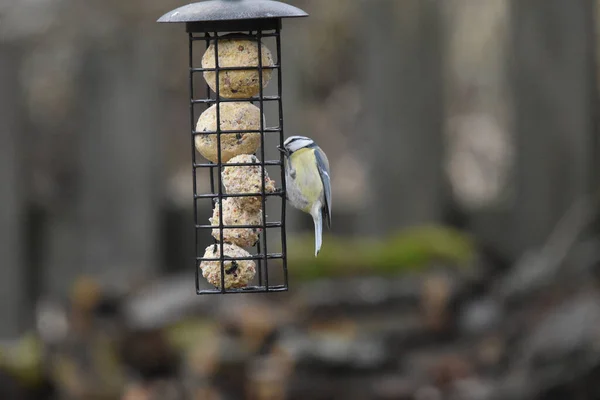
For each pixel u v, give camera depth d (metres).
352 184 23.78
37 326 16.33
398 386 11.49
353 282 14.79
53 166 19.19
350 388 11.48
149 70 18.66
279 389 10.93
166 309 13.66
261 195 6.69
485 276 15.34
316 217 7.70
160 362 12.25
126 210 18.72
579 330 11.59
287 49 18.34
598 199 16.47
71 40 17.62
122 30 18.14
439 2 18.28
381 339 12.86
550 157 17.28
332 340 12.21
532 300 14.06
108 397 11.51
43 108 19.47
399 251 15.75
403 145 18.22
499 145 23.97
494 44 23.44
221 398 10.90
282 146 6.84
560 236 16.16
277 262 15.46
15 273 17.64
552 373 11.27
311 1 21.41
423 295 13.68
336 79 23.98
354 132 24.33
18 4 16.56
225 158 6.78
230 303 14.20
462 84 24.20
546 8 17.20
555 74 17.23
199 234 19.92
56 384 11.71
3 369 11.63
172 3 17.94
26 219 18.33
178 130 23.23
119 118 18.61
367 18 18.34
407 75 18.19
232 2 6.36
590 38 17.25
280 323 12.80
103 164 18.73
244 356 11.21
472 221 18.27
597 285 14.38
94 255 18.73
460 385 11.56
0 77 17.56
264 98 6.80
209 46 6.97
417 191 18.19
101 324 12.85
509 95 19.09
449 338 13.25
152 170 18.83
